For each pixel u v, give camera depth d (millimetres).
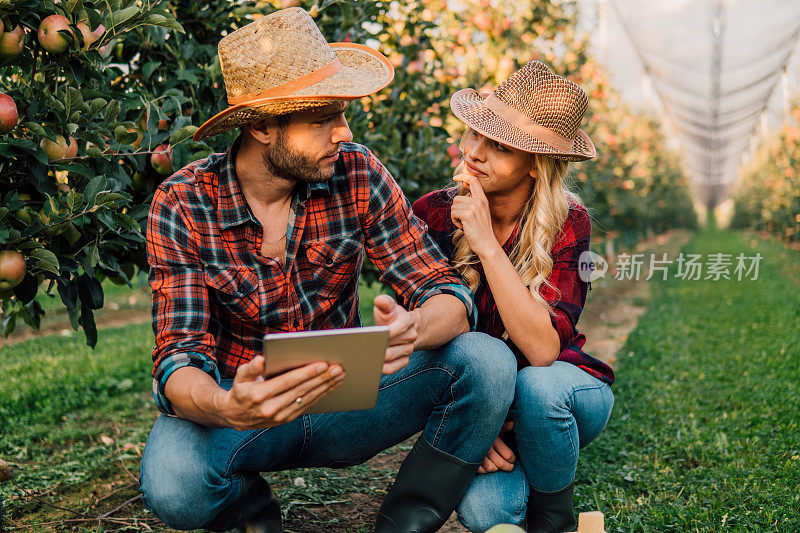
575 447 2154
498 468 2203
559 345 2189
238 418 1660
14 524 2693
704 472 3162
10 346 6031
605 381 2355
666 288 11773
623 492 2924
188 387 1798
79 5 2336
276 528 2207
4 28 2264
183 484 1900
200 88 3123
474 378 1991
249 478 2088
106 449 3582
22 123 2260
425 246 2246
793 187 15531
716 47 12117
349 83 1896
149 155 2844
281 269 2084
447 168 4480
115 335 6590
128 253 2912
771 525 2598
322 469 3279
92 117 2453
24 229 2332
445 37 6301
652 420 4020
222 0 3164
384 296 1768
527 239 2285
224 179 2033
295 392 1633
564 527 2238
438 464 2066
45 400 4340
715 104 17359
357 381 1753
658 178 20859
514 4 7301
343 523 2715
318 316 2184
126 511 2848
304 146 1906
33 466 3322
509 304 2119
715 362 5527
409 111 4602
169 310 1982
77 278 2607
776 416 3975
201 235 2041
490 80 6762
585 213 2369
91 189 2318
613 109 14164
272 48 1873
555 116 2188
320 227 2135
